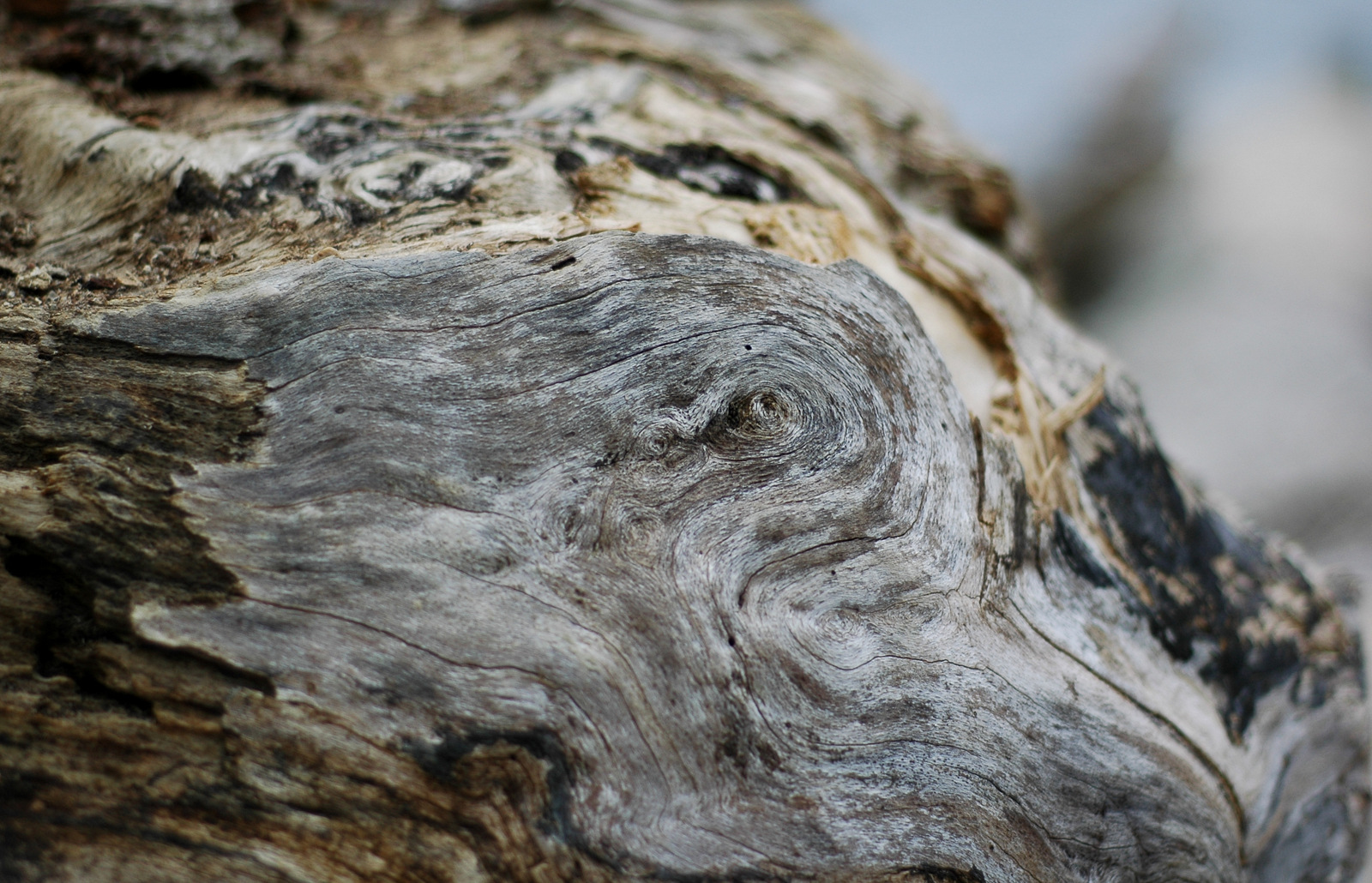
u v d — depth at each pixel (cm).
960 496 69
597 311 67
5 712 67
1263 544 79
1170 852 71
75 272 70
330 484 67
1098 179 211
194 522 66
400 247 69
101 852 66
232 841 66
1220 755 72
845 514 67
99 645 67
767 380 67
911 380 68
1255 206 194
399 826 66
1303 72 219
